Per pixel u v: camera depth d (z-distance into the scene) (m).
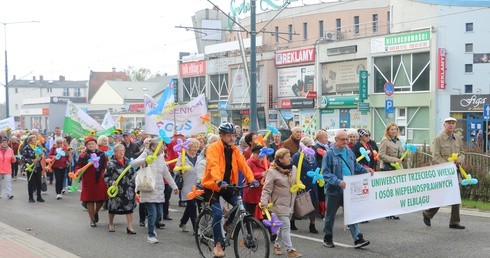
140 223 12.12
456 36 33.41
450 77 33.53
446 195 10.75
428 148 16.41
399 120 35.28
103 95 86.69
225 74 48.06
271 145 13.98
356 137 11.97
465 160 14.77
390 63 35.72
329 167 9.22
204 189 8.20
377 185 9.70
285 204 8.65
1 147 16.94
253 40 23.16
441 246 9.45
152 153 10.07
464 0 33.12
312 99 39.84
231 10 48.34
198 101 15.73
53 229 11.69
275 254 9.13
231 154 8.05
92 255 9.24
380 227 11.34
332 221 9.48
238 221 7.99
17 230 11.20
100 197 11.95
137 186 10.05
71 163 18.78
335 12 57.56
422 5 35.50
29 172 16.05
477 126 32.62
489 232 10.65
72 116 19.03
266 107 43.25
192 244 10.11
